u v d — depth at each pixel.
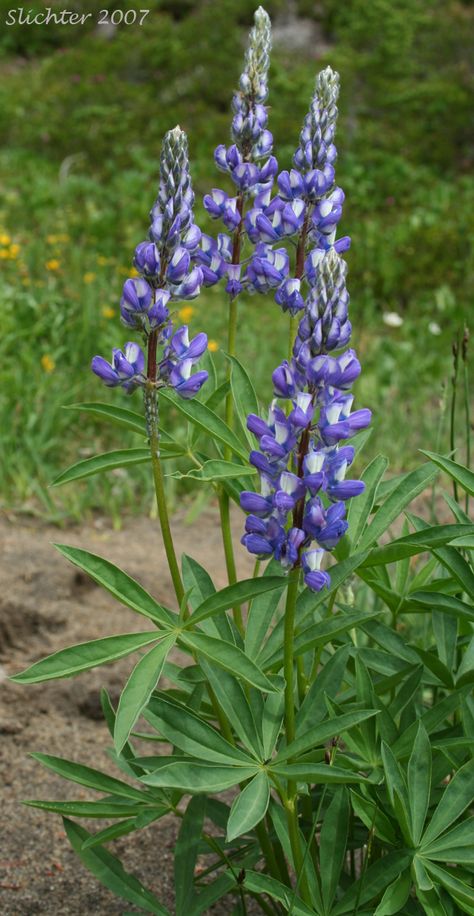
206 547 5.02
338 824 2.03
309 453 1.83
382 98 15.73
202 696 2.23
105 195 12.30
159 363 1.98
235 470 2.12
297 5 17.12
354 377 1.83
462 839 1.96
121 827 2.09
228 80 15.74
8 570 4.38
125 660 3.84
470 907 1.90
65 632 4.08
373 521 2.19
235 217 2.31
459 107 15.46
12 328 6.62
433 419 6.55
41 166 13.83
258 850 2.32
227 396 2.40
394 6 16.88
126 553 4.78
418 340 8.46
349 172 13.73
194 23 16.69
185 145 1.91
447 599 2.18
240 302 9.44
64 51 17.59
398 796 1.89
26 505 5.28
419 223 11.17
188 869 2.11
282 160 13.48
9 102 15.76
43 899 2.73
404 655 2.33
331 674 2.04
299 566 1.86
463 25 16.86
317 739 1.88
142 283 1.93
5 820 3.05
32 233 10.13
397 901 1.93
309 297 1.83
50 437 5.86
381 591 2.31
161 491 2.01
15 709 3.60
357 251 10.34
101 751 3.40
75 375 6.39
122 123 14.84
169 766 1.85
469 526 2.03
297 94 15.22
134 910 2.69
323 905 2.00
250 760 1.94
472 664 2.26
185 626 1.89
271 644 2.11
